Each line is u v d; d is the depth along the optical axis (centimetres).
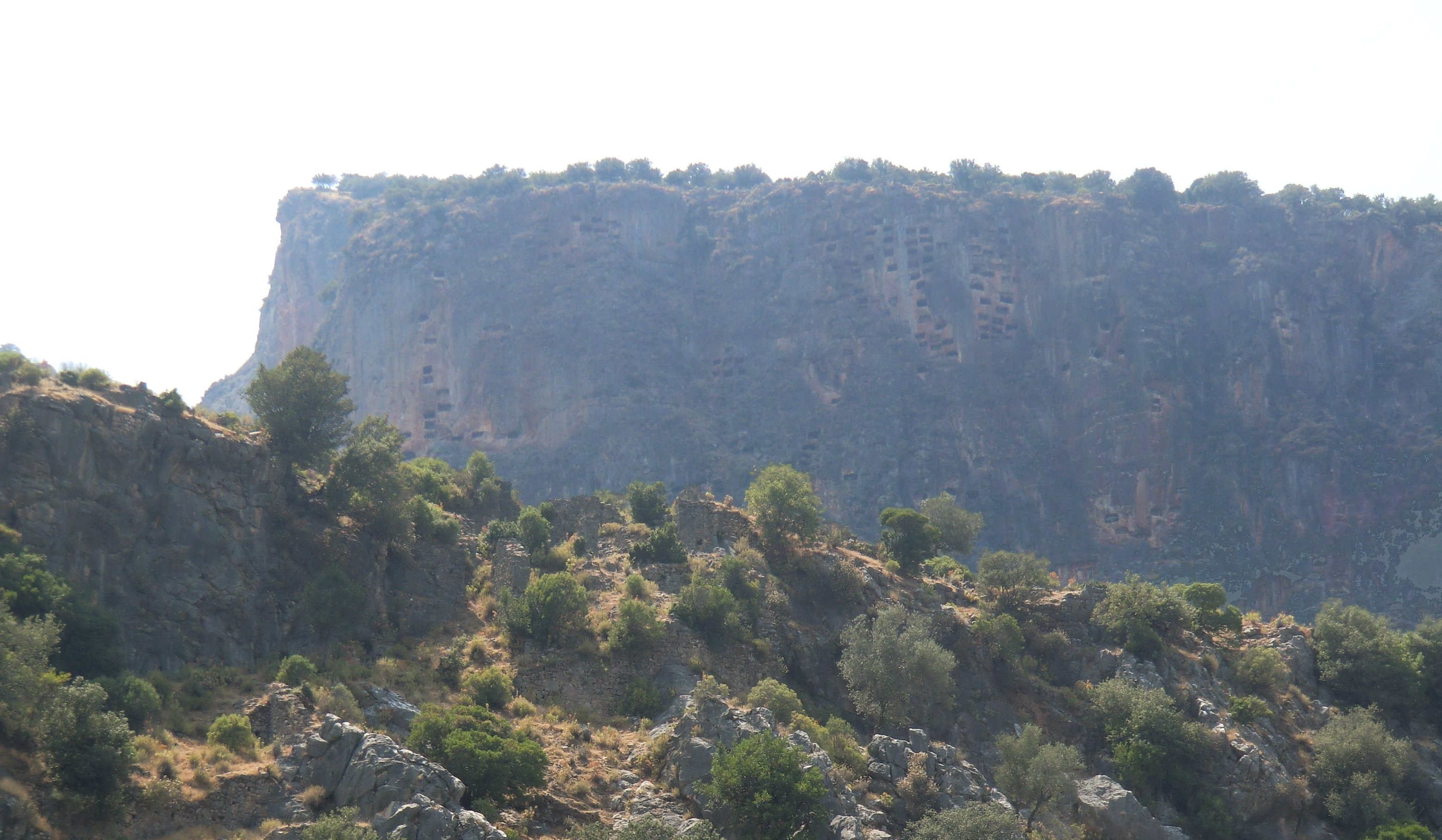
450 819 5712
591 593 9056
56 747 5606
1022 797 8194
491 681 7594
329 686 6919
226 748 6153
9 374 8094
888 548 11194
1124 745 9162
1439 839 9200
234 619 8112
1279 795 9031
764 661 8725
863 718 8856
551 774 6694
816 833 6431
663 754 7056
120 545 7881
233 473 8700
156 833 5638
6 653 5912
